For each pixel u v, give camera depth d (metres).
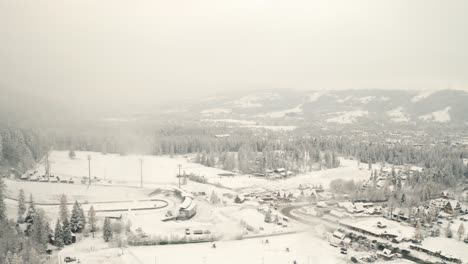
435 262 148.25
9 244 138.38
